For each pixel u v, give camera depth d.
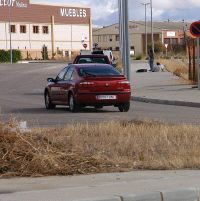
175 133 13.45
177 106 24.62
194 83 34.50
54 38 105.62
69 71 22.17
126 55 31.20
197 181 8.98
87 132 13.56
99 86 21.09
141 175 9.59
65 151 10.43
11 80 45.72
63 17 107.69
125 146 11.91
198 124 16.34
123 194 7.99
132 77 42.50
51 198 7.84
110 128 13.85
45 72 54.56
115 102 21.31
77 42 110.31
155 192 8.12
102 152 11.28
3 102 26.95
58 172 9.68
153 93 29.52
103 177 9.44
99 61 30.47
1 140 9.94
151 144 12.18
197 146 12.02
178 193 8.26
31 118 19.14
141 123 15.05
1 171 9.55
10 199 7.81
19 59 88.69
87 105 21.27
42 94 32.75
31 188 8.62
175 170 10.10
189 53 35.16
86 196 7.93
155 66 50.91
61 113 21.25
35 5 102.25
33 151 9.93
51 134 12.59
